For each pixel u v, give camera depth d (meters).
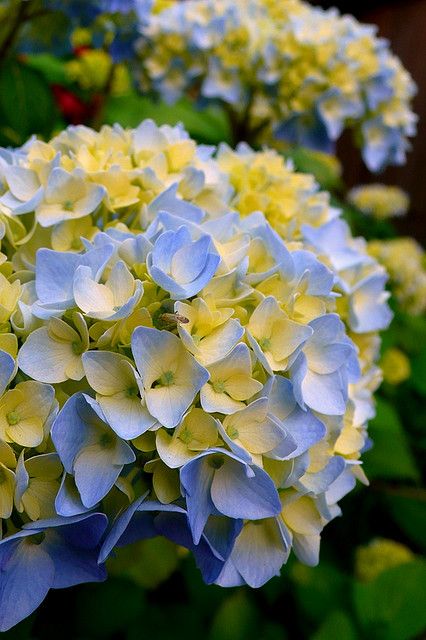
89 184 0.72
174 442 0.66
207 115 1.46
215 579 0.67
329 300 0.72
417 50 2.45
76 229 0.73
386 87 1.19
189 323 0.67
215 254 0.67
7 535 0.66
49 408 0.66
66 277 0.68
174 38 1.16
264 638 0.91
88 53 1.40
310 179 0.84
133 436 0.65
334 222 0.79
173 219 0.70
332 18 1.21
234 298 0.69
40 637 0.87
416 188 2.47
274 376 0.67
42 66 1.49
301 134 1.17
